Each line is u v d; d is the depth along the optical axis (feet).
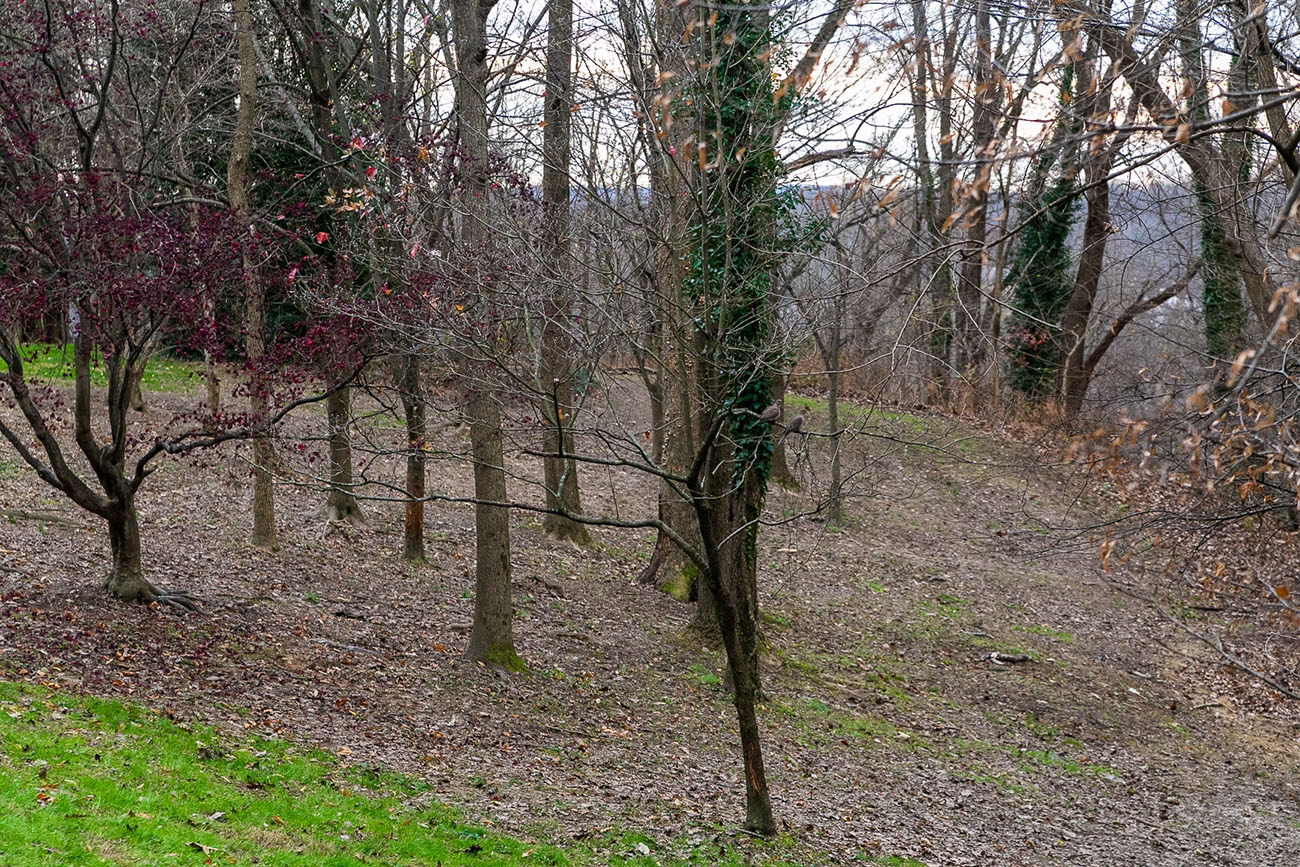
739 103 34.24
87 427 38.29
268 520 53.01
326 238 36.29
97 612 38.27
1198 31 24.12
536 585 58.65
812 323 32.89
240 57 49.37
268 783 28.60
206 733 30.76
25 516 48.44
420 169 35.24
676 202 34.30
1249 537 44.37
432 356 33.73
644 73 35.73
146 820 24.16
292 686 37.22
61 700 30.12
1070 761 50.55
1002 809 42.83
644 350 29.81
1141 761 52.11
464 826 29.22
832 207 22.44
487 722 39.50
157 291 35.45
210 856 23.25
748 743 33.42
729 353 36.06
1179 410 25.11
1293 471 21.85
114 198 36.73
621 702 45.73
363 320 32.19
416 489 57.36
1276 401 27.53
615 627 55.42
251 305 39.04
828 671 56.54
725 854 31.24
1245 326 49.08
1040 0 21.85
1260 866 40.83
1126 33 21.30
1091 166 26.94
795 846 33.37
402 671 42.06
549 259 29.86
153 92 57.67
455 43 43.06
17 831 21.74
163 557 47.62
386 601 50.78
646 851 30.25
